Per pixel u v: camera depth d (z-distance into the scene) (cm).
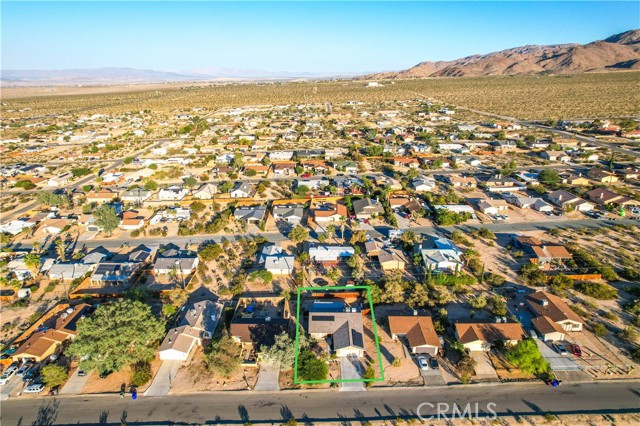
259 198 12150
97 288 7756
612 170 13725
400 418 4831
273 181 13788
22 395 5322
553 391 5181
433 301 6938
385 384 5372
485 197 11438
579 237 9238
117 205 11731
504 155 16462
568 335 6069
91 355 5431
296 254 8762
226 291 7412
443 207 10650
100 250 9019
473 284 7506
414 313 6612
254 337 6084
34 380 5562
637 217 10194
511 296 7131
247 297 7294
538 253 8144
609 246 8788
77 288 7638
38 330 6475
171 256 8612
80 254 8831
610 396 5072
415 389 5275
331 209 10694
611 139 18262
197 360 5862
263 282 7706
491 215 10538
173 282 7900
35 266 8088
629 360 5622
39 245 9506
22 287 7775
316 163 15412
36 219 10756
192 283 7769
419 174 14100
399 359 5712
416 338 5931
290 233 9150
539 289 7319
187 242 9475
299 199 11731
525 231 9656
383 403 5081
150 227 10350
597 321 6412
